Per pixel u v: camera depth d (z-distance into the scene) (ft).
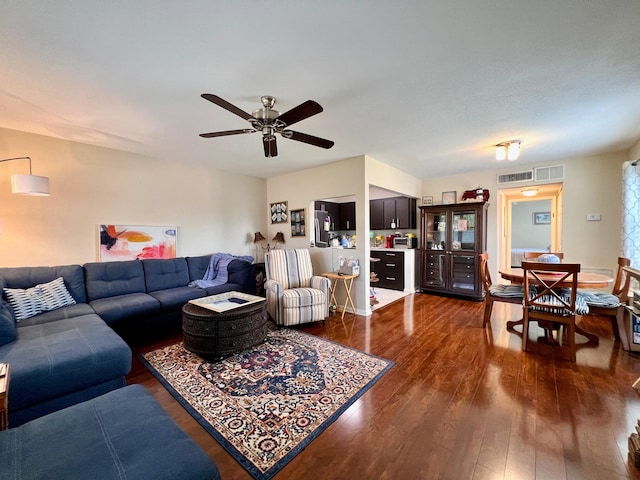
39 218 10.26
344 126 9.56
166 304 10.77
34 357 5.74
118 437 3.49
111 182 11.92
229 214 16.42
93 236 11.47
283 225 17.34
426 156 13.43
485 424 5.69
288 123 6.86
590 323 11.84
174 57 5.73
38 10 4.40
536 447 5.06
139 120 8.87
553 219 18.02
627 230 11.07
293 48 5.50
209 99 5.71
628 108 8.32
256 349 9.43
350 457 4.91
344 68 6.20
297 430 5.59
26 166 9.95
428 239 18.25
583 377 7.43
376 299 16.35
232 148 11.94
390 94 7.38
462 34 5.14
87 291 10.55
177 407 6.37
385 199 20.63
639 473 4.49
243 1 4.29
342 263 14.23
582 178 13.85
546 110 8.42
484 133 10.34
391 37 5.20
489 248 16.72
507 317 12.95
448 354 9.00
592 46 5.51
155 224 13.30
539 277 9.87
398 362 8.46
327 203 21.06
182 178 14.28
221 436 5.44
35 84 6.70
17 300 8.39
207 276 14.10
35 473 2.93
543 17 4.72
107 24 4.76
